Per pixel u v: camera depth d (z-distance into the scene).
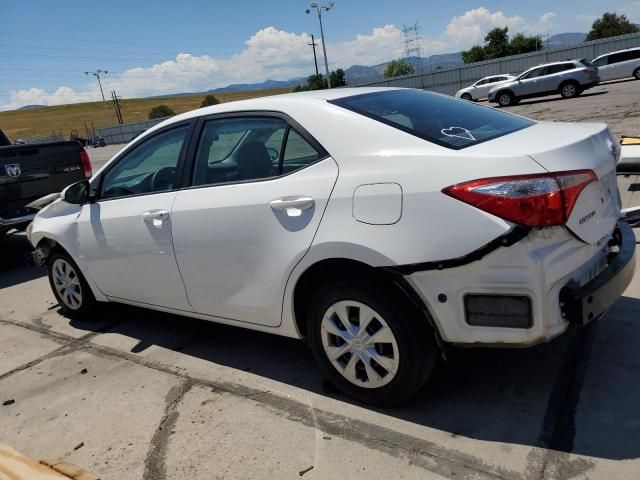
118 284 4.17
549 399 2.87
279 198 2.98
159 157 3.76
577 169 2.43
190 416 3.13
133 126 55.19
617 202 2.96
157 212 3.63
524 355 3.32
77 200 4.42
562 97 24.33
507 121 3.24
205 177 3.45
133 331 4.51
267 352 3.83
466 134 2.84
